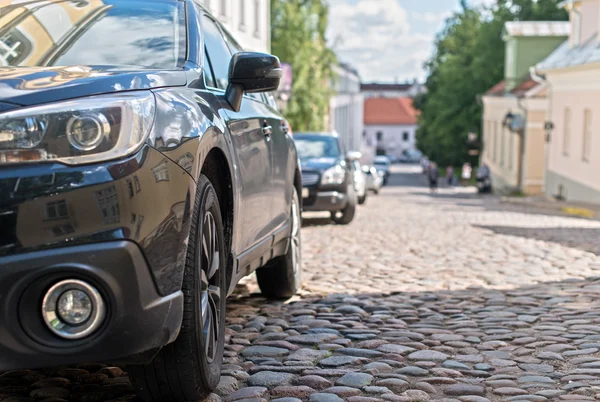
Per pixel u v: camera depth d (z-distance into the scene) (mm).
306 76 42094
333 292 7418
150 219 3168
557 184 35781
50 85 3285
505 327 5770
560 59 35750
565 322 5891
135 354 3176
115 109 3172
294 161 6418
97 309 3053
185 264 3500
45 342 3031
